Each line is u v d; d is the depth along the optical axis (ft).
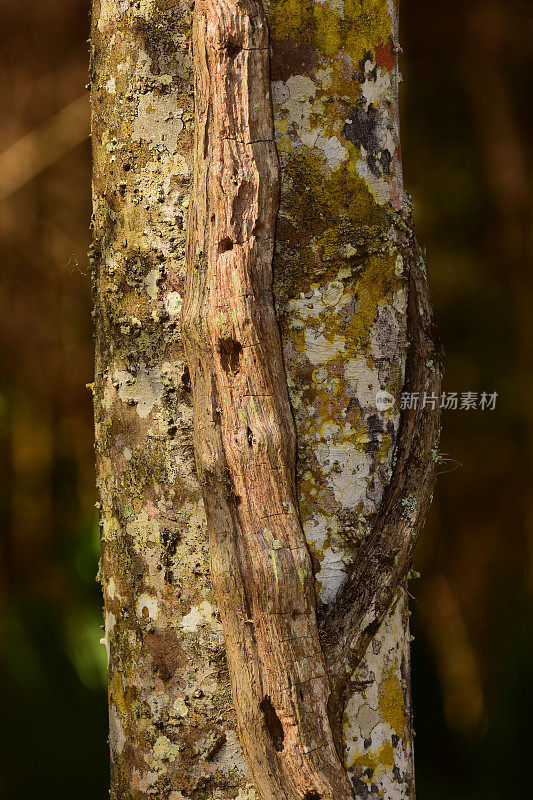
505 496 15.66
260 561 5.56
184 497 5.80
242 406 5.58
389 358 5.83
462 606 15.57
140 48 5.84
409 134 16.08
